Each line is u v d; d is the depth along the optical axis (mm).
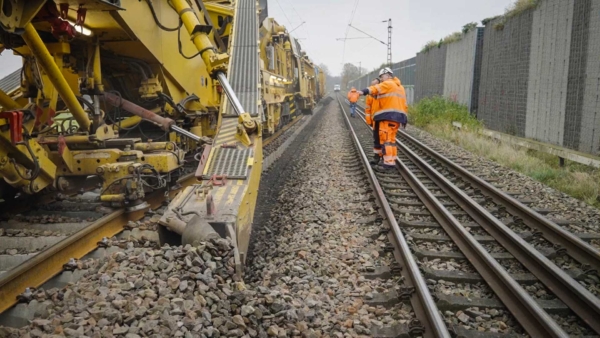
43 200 6508
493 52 16578
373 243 5641
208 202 4270
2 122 4574
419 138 17609
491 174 10039
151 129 7918
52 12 4594
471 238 5285
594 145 10297
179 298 3270
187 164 8961
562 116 11695
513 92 14836
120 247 4695
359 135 18000
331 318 3807
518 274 4734
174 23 7332
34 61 5387
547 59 12508
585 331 3672
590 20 10461
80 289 3488
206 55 6406
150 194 6469
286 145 14828
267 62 14805
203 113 8742
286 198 8008
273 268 4840
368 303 4109
